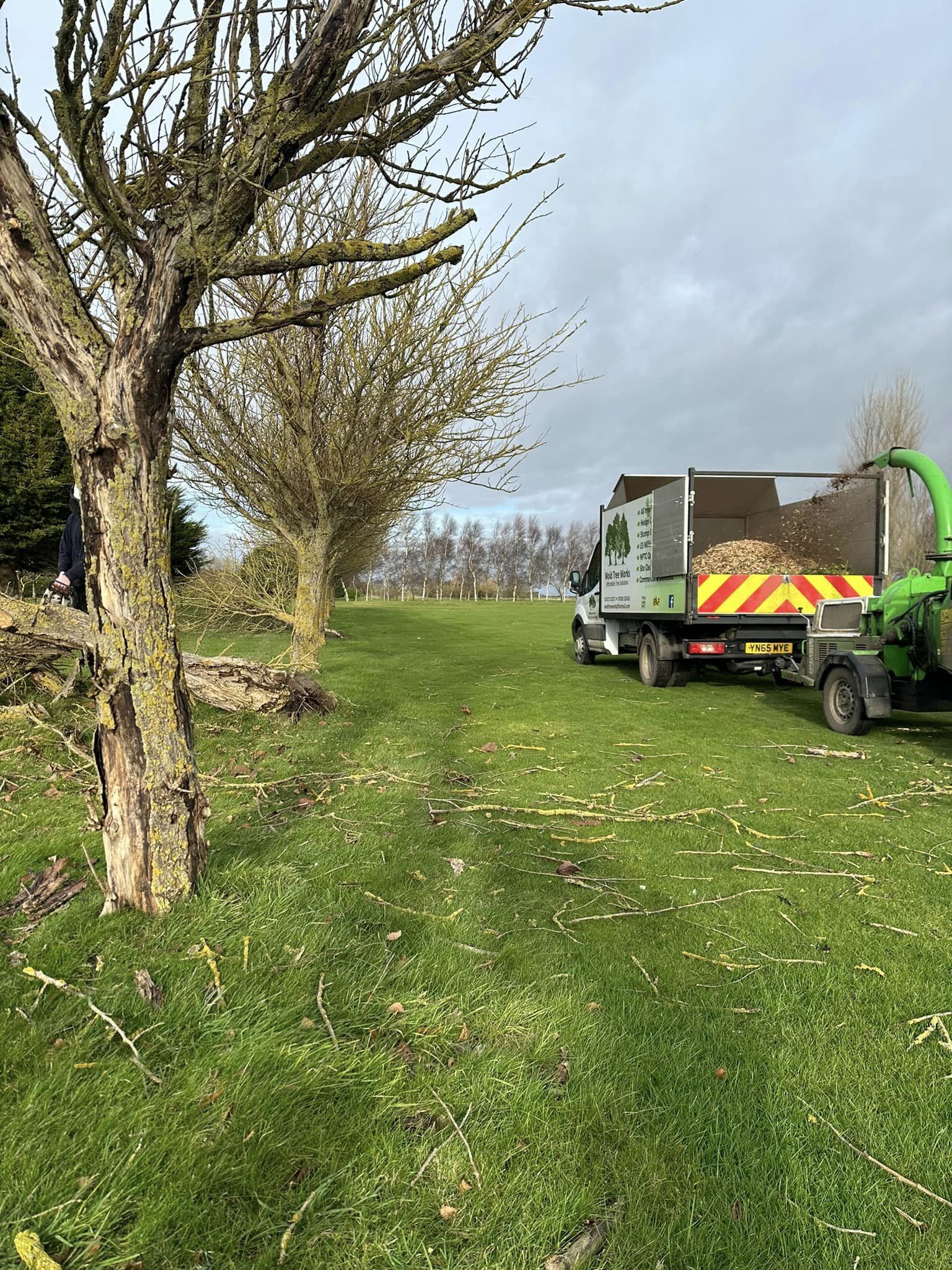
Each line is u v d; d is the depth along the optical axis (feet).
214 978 8.05
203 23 7.97
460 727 25.55
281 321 8.80
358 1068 6.83
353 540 52.54
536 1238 5.26
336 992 8.05
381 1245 5.12
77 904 9.66
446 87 9.03
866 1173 6.03
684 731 25.35
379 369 28.48
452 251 9.08
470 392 27.71
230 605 49.62
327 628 68.90
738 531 43.29
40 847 11.71
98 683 9.02
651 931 10.32
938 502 22.94
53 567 66.39
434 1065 7.04
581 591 49.19
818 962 9.42
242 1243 5.11
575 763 20.42
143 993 7.70
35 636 17.58
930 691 23.26
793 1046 7.66
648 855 13.41
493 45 8.52
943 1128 6.52
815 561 36.24
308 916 9.68
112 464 8.60
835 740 23.84
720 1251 5.28
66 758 17.78
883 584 31.63
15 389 58.54
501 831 14.58
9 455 58.34
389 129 9.23
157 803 9.27
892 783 18.45
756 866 12.86
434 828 14.42
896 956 9.62
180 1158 5.65
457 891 11.37
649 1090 6.91
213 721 23.06
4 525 59.21
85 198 8.32
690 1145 6.23
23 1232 4.93
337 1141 6.00
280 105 8.13
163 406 8.87
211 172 8.38
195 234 8.17
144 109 7.54
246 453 31.58
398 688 34.58
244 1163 5.64
